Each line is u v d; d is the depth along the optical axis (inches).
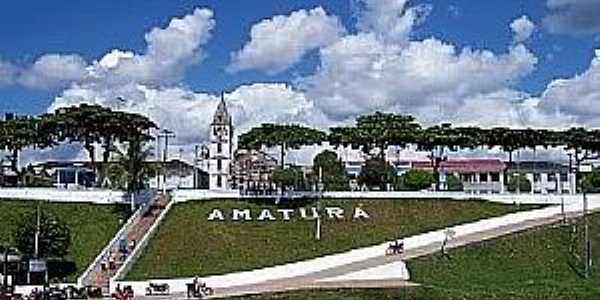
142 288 4456.2
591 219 5890.8
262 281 4675.2
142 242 5324.8
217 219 5861.2
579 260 5132.9
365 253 5177.2
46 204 6053.2
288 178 7071.9
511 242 5334.6
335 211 6141.7
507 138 7770.7
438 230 5831.7
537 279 4746.6
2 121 7199.8
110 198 6151.6
